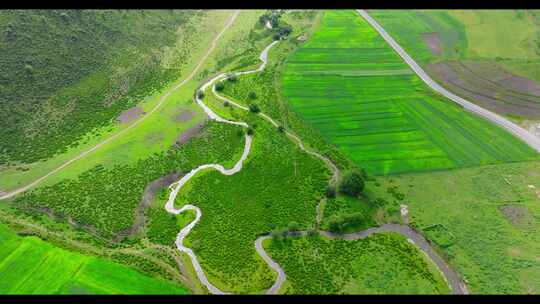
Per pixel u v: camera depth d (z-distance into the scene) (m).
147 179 116.62
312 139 131.12
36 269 90.31
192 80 160.12
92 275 89.25
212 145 128.38
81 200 109.94
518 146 127.31
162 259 96.00
